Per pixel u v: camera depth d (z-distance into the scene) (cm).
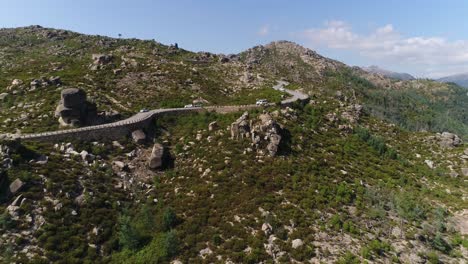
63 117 7844
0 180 5197
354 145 9025
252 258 4622
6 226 4656
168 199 6116
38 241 4650
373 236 5406
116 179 6338
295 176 6544
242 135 7488
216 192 6075
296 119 9344
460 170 9375
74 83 10694
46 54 18000
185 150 7525
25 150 6031
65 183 5644
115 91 10888
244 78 14688
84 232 5066
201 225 5416
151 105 10275
